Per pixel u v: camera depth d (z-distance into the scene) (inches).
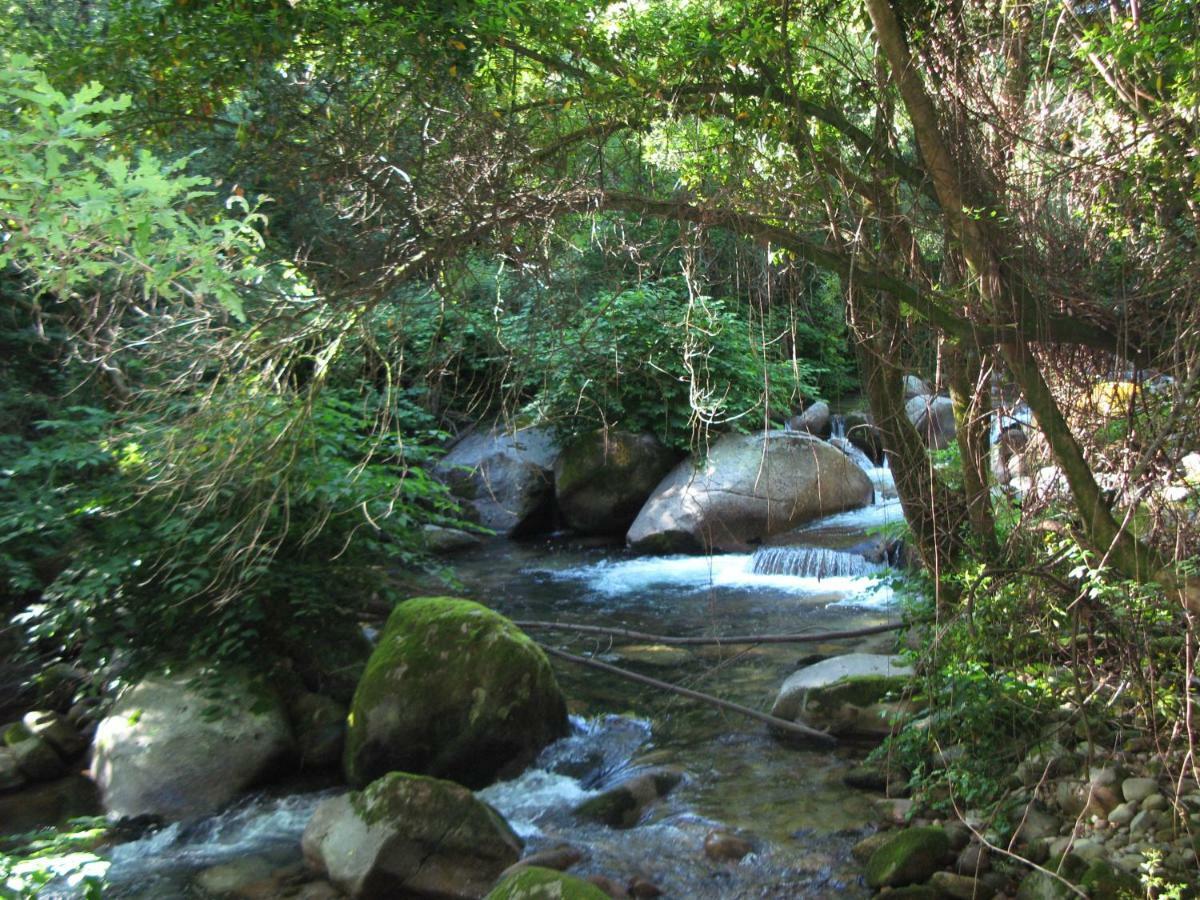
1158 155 156.3
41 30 195.5
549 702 248.1
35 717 256.5
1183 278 147.7
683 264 181.8
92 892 121.3
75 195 87.5
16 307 319.3
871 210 182.7
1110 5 156.7
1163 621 169.2
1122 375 165.9
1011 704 189.6
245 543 246.5
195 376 182.7
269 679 254.5
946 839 180.1
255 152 175.9
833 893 176.6
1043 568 168.2
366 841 187.8
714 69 179.6
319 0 163.9
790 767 229.8
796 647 318.7
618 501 516.4
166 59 168.2
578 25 173.6
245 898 186.4
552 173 180.5
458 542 505.0
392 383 192.9
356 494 259.0
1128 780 173.8
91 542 262.5
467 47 169.9
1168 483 150.3
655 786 221.8
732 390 401.4
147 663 252.7
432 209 171.5
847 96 192.7
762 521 469.7
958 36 174.1
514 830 205.2
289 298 169.3
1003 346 157.6
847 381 529.3
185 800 224.8
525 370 189.2
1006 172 169.9
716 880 184.5
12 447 303.6
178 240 96.5
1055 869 161.2
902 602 253.1
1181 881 151.0
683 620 364.8
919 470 208.2
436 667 238.1
